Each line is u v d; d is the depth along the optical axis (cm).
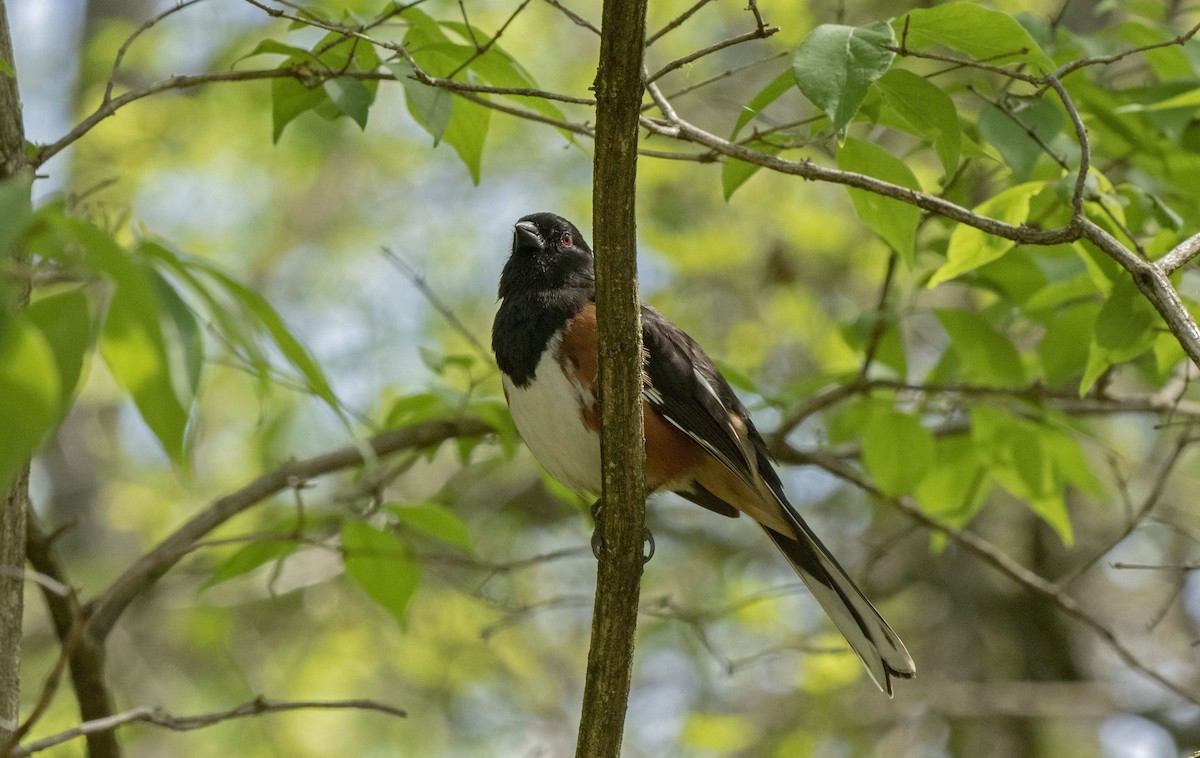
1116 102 756
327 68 616
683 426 693
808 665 1330
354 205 1770
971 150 650
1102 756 1633
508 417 792
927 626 1634
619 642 545
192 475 329
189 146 1500
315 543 629
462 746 1656
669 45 1470
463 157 695
